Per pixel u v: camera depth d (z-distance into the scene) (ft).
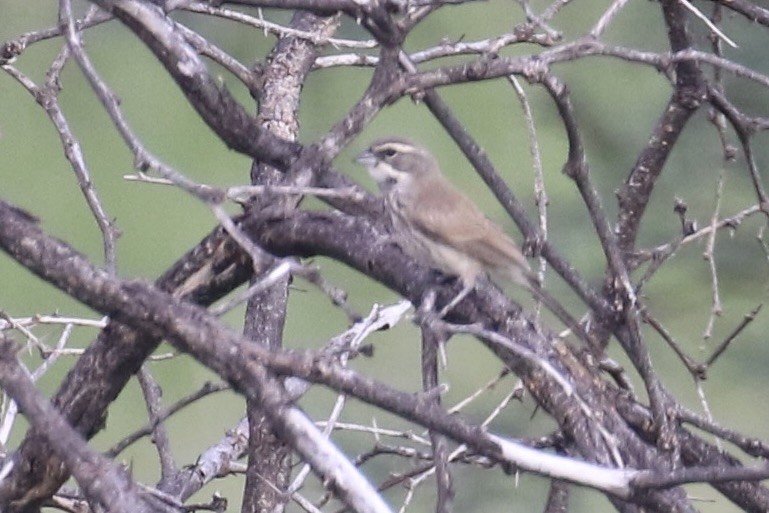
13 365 21.11
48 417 20.83
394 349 56.18
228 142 30.04
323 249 29.30
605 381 29.89
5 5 65.57
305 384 35.04
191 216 86.07
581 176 31.09
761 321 47.75
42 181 86.74
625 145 47.57
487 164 32.89
